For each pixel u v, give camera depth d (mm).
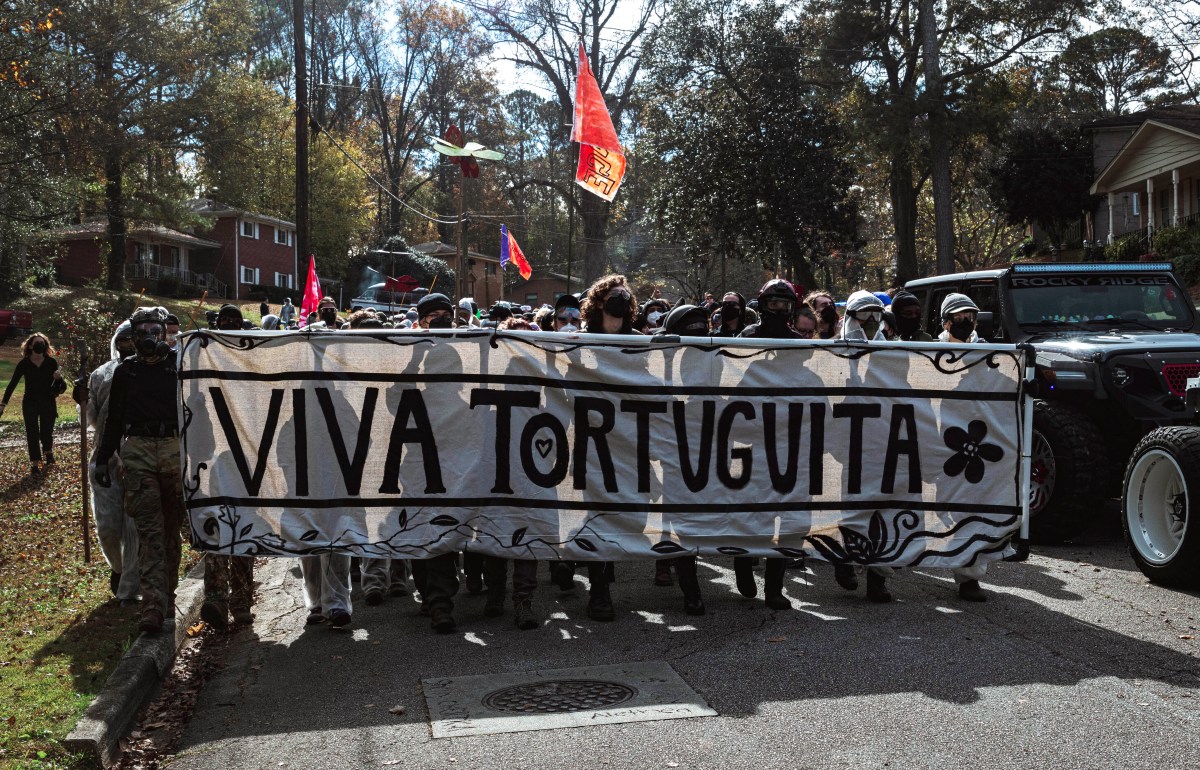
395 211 71062
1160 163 33281
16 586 8125
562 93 49188
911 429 6992
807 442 6938
